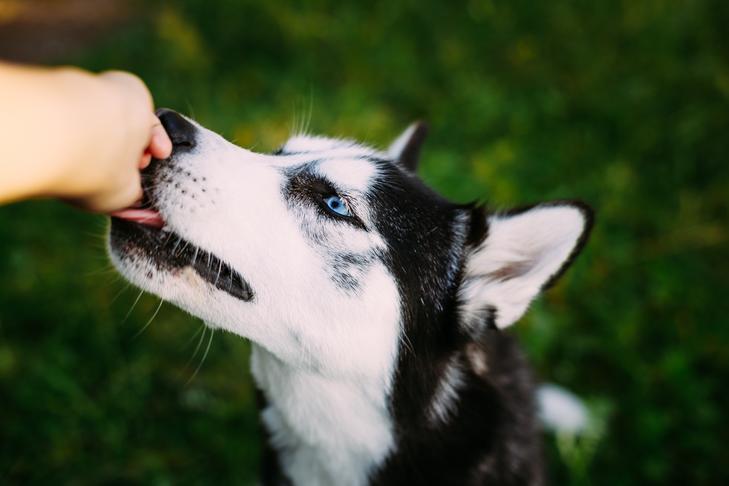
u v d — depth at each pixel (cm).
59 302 89
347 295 58
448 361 63
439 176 99
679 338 84
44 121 39
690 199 97
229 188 56
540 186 103
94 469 77
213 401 82
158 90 119
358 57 126
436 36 129
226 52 133
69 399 80
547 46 124
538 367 84
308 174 59
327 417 61
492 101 115
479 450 65
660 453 76
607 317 86
